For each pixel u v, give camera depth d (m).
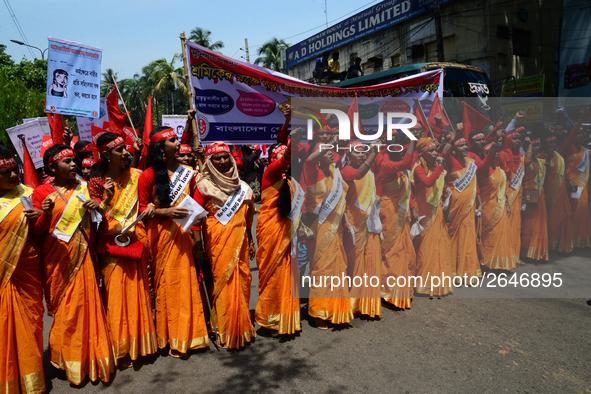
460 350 3.24
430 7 19.08
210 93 4.23
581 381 2.81
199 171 3.88
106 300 3.14
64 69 4.12
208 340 3.37
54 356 2.96
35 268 2.88
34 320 2.84
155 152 3.28
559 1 18.97
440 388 2.76
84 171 3.54
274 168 3.43
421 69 8.16
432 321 3.77
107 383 2.94
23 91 15.18
